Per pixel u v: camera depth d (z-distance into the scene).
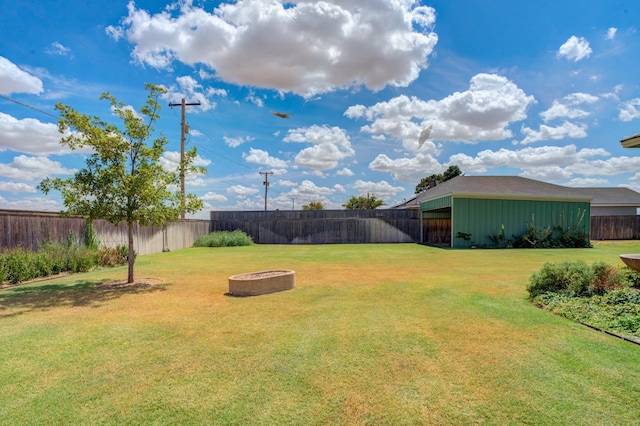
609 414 2.34
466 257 12.72
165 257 13.66
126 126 7.02
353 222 23.42
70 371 3.09
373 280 7.57
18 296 6.21
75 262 9.32
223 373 3.02
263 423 2.30
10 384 2.86
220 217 27.33
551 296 5.35
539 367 3.07
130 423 2.31
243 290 6.21
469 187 19.23
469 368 3.07
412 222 23.42
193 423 2.31
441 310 4.96
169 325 4.40
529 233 17.75
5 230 8.66
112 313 5.00
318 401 2.56
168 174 7.46
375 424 2.28
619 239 23.14
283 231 23.64
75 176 6.75
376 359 3.28
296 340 3.80
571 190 19.48
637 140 6.54
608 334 3.90
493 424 2.26
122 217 7.15
